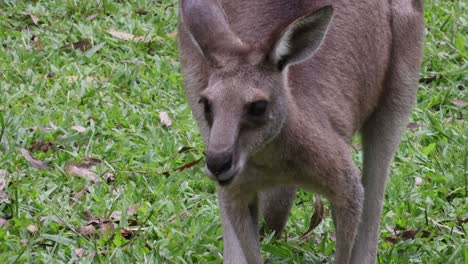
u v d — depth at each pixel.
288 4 7.69
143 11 12.59
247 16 7.72
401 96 8.36
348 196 7.46
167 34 12.15
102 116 10.08
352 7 7.90
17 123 9.73
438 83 11.35
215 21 7.16
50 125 9.91
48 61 11.26
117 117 10.12
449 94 10.98
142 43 11.80
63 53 11.51
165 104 10.52
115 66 11.16
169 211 8.69
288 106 7.12
